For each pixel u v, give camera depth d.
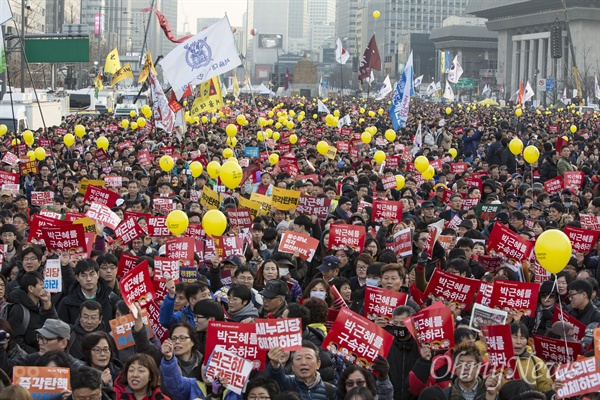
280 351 8.87
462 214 19.36
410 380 9.70
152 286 11.20
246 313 10.98
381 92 64.88
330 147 29.58
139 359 8.41
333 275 13.42
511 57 186.25
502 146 31.70
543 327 12.50
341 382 8.84
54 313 11.20
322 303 10.83
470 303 11.60
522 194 22.88
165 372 9.00
